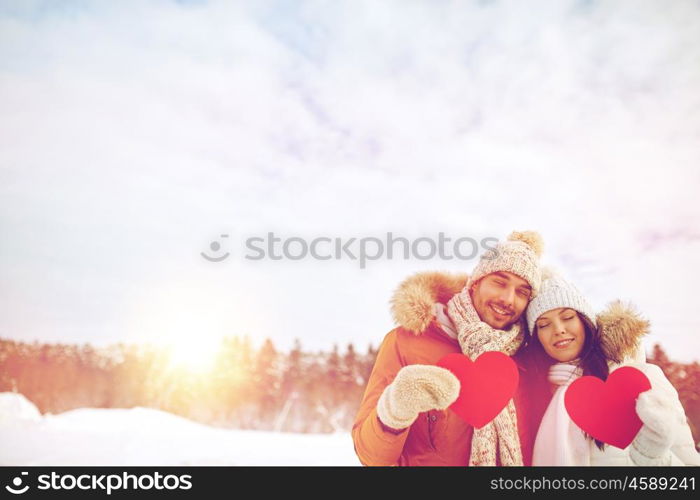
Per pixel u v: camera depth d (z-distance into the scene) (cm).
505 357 220
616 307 238
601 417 219
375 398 230
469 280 246
